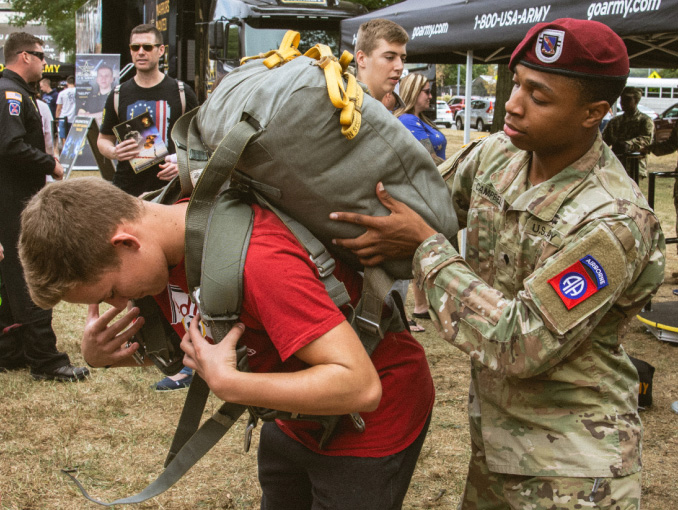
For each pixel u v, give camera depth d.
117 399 3.67
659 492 2.82
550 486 1.46
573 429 1.45
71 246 1.21
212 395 3.80
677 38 4.59
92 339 1.52
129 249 1.27
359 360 1.25
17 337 4.12
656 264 1.45
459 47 4.58
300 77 1.31
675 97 23.22
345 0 8.80
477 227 1.63
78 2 28.86
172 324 1.52
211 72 8.38
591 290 1.30
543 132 1.36
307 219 1.37
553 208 1.43
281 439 1.54
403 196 1.42
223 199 1.34
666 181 14.46
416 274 1.45
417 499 2.75
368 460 1.45
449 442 3.23
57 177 3.98
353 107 1.30
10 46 4.00
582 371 1.45
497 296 1.38
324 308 1.25
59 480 2.84
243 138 1.27
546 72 1.32
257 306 1.25
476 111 28.25
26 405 3.56
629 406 1.49
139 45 4.24
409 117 4.20
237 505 2.70
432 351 4.46
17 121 3.78
